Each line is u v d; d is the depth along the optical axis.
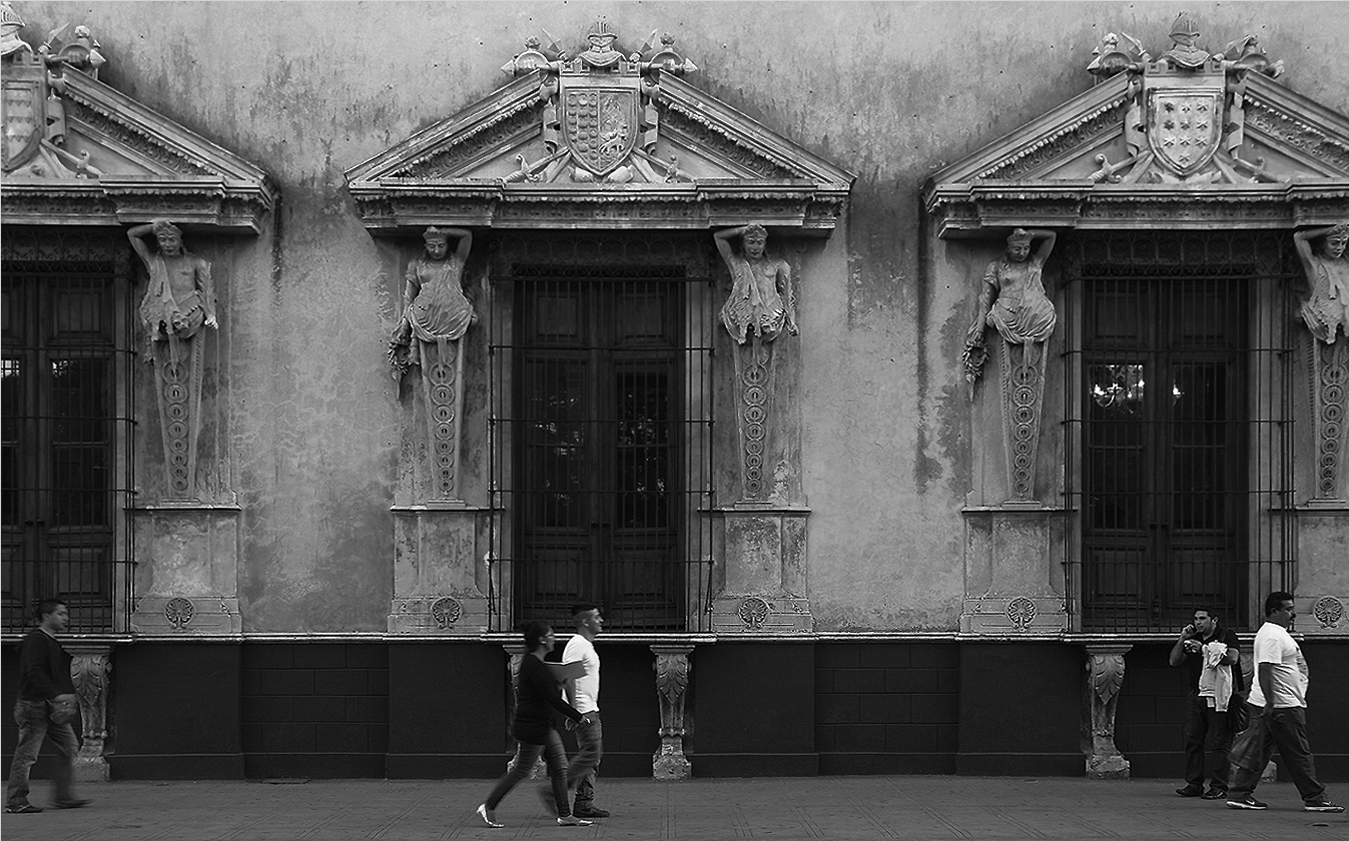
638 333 14.12
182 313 13.55
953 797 12.77
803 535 13.95
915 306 14.05
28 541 13.79
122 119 13.48
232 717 13.72
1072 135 13.76
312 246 13.95
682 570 14.02
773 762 13.78
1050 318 13.69
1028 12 14.12
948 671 13.98
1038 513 13.85
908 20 14.17
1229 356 14.09
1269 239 13.93
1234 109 13.76
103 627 13.74
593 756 11.55
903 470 14.02
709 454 13.90
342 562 13.91
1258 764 12.14
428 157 13.56
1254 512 13.95
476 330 13.91
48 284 13.85
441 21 14.10
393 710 13.75
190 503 13.74
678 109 13.73
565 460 14.09
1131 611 14.05
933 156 14.10
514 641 13.62
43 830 11.27
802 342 14.04
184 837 10.98
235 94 13.98
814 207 13.73
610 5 14.15
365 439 13.92
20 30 13.81
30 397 13.80
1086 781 13.59
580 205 13.64
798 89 14.13
